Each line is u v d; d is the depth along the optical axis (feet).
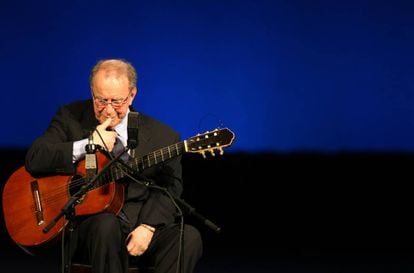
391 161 50.29
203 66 52.95
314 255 41.55
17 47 52.90
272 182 47.98
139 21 52.49
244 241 44.42
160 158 25.50
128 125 24.30
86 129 26.76
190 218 45.88
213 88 53.06
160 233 26.02
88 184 23.84
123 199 25.91
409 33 52.60
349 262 40.09
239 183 47.70
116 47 52.70
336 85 53.31
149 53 52.65
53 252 40.91
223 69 52.95
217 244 43.78
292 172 48.49
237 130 53.26
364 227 46.29
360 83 53.26
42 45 52.85
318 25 52.90
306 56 53.01
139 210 26.40
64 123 26.99
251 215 46.70
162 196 26.43
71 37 52.75
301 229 45.91
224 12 52.70
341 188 48.08
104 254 24.40
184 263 25.29
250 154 49.70
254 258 40.65
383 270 38.52
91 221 25.07
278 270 38.11
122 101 25.45
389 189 48.16
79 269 25.71
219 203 47.03
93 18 52.60
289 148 53.57
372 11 52.70
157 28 52.60
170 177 26.91
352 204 47.55
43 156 25.70
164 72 52.80
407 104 53.11
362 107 53.42
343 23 52.90
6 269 37.09
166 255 25.59
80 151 25.75
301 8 52.75
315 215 46.98
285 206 47.29
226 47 52.90
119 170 25.61
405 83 52.95
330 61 53.11
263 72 53.11
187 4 52.54
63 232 24.77
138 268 25.99
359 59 53.01
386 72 53.01
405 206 47.44
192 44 52.75
